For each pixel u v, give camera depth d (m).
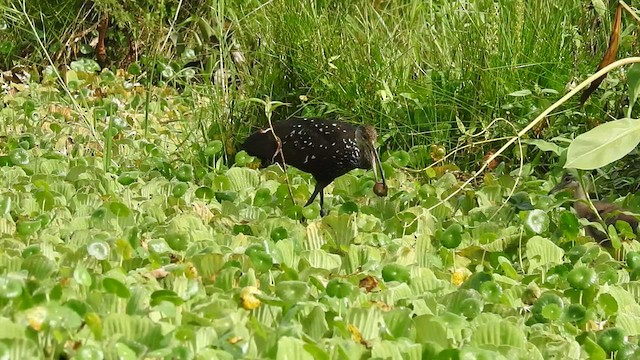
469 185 13.12
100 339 6.71
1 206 10.48
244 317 7.42
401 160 13.42
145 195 11.95
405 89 14.37
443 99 14.08
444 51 14.61
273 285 8.38
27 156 12.98
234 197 11.94
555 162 13.39
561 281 9.25
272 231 10.07
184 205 11.13
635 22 13.59
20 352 6.28
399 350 6.95
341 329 7.22
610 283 9.22
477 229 10.80
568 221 10.44
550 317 8.19
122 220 10.36
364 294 8.20
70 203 11.20
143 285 7.91
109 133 13.26
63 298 7.36
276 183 12.62
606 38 13.89
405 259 9.60
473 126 13.73
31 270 8.15
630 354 7.52
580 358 7.51
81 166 12.48
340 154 12.42
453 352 6.83
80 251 8.70
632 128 8.62
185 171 12.77
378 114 14.29
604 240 10.90
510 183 12.78
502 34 14.01
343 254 9.84
